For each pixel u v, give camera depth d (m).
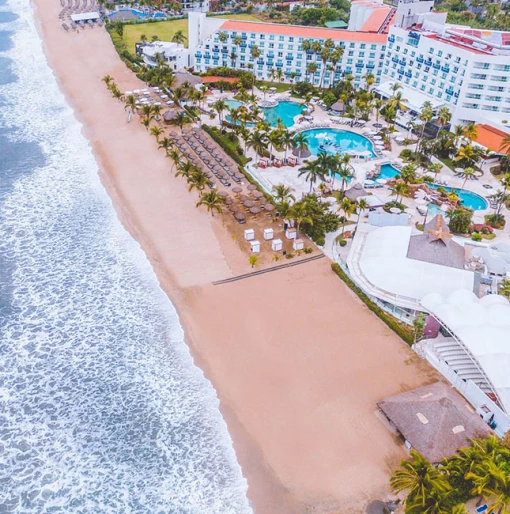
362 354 71.00
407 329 75.25
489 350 64.75
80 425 62.16
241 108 132.00
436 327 73.44
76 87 163.75
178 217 100.06
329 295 81.69
